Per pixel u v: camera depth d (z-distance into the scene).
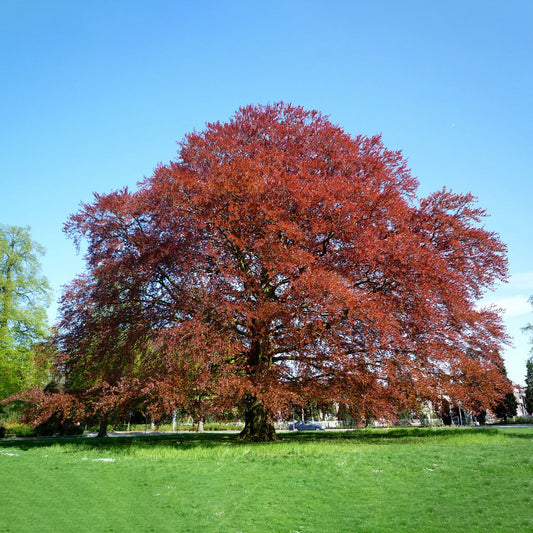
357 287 17.67
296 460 12.02
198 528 7.55
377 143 21.39
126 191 19.69
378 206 16.88
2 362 32.25
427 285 15.66
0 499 9.11
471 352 17.94
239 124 21.47
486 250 18.53
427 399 17.02
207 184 16.33
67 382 22.27
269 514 8.17
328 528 7.48
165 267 17.77
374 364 16.09
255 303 15.70
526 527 6.83
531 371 58.97
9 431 37.03
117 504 8.87
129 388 16.02
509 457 11.43
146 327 17.55
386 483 9.76
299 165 18.45
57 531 7.35
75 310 18.75
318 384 16.53
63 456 14.68
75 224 19.03
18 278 35.44
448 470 10.45
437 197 18.84
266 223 15.61
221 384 14.15
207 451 14.51
